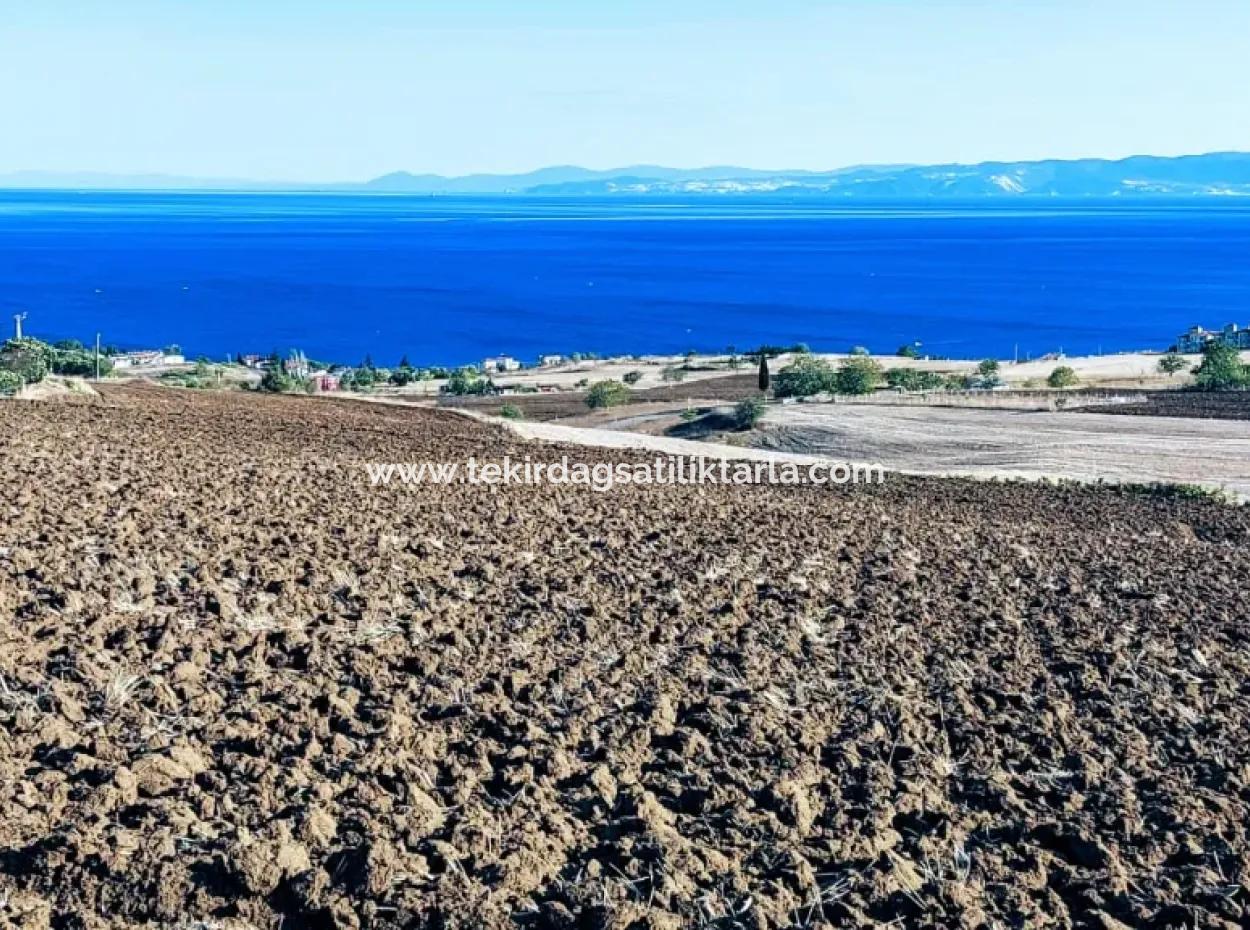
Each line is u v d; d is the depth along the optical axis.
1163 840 6.89
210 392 39.56
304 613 9.71
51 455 16.64
